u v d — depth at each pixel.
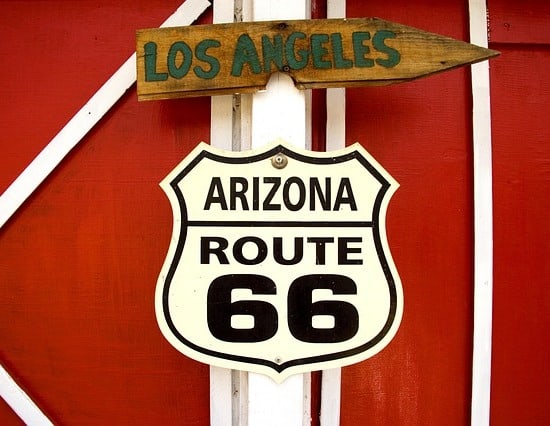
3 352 1.13
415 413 1.13
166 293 0.92
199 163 0.92
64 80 1.14
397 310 0.92
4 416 1.14
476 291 1.12
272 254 0.92
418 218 1.14
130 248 1.13
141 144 1.13
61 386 1.13
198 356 0.91
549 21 1.15
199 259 0.92
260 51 0.92
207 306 0.92
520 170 1.15
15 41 1.14
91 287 1.13
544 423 1.14
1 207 1.12
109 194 1.13
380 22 0.92
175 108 1.13
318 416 1.12
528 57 1.16
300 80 0.92
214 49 0.92
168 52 0.92
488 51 0.91
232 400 1.09
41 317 1.13
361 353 0.91
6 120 1.14
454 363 1.14
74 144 1.12
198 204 0.92
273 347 0.92
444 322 1.14
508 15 1.16
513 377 1.14
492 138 1.15
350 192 0.92
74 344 1.13
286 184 0.92
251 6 1.06
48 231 1.13
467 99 1.15
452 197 1.14
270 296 0.92
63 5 1.15
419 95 1.14
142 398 1.13
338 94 1.11
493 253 1.14
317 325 0.92
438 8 1.16
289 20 0.92
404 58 0.92
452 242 1.14
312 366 0.91
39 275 1.13
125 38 1.14
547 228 1.14
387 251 0.92
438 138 1.14
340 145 1.11
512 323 1.14
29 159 1.13
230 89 0.92
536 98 1.16
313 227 0.92
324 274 0.92
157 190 1.13
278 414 0.93
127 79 1.13
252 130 0.94
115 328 1.13
